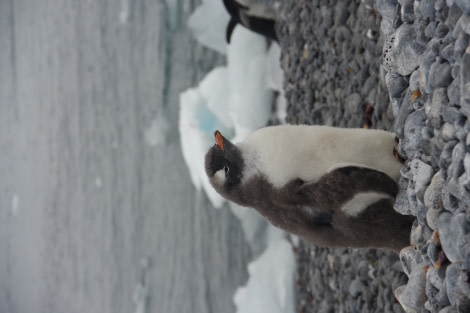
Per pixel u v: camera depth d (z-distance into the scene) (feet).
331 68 22.24
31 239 75.92
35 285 75.56
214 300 46.44
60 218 68.39
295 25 26.37
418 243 12.05
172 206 50.62
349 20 20.80
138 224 55.01
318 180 13.52
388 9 12.93
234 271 44.39
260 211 15.26
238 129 34.76
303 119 25.45
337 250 22.21
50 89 68.28
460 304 9.98
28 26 72.54
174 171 50.26
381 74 18.04
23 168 76.84
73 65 63.31
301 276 29.01
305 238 14.70
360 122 19.89
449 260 10.81
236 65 34.86
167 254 51.24
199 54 47.47
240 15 31.09
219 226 45.91
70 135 64.85
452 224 10.18
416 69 12.25
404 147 12.28
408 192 12.31
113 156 58.03
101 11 57.62
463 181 9.77
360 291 20.11
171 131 50.31
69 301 67.62
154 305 53.21
